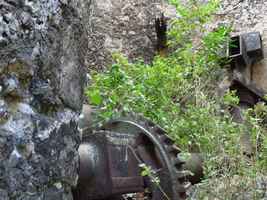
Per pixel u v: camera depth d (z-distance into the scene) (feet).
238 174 14.70
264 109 18.57
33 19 7.25
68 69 8.30
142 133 13.47
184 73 20.79
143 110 16.98
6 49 6.76
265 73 25.27
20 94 7.05
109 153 12.55
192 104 18.34
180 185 13.21
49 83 7.65
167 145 13.57
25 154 7.02
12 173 6.77
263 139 16.05
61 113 8.06
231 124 16.75
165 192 13.12
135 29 27.22
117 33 26.91
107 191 12.41
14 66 6.93
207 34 24.13
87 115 15.37
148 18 27.48
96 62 26.11
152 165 13.28
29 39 7.18
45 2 7.53
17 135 6.88
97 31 26.50
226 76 23.70
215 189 14.47
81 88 8.90
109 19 26.99
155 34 27.25
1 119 6.66
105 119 14.24
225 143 15.34
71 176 8.39
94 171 12.12
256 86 24.44
